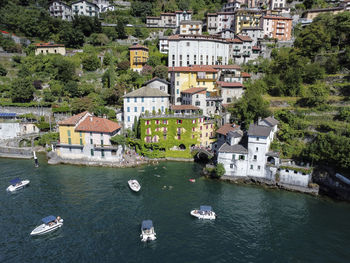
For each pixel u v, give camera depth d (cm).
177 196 5197
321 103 7462
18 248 3666
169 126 7412
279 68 9888
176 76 9038
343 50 9212
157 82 9056
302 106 7738
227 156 5969
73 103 8656
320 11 13812
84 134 6869
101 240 3853
